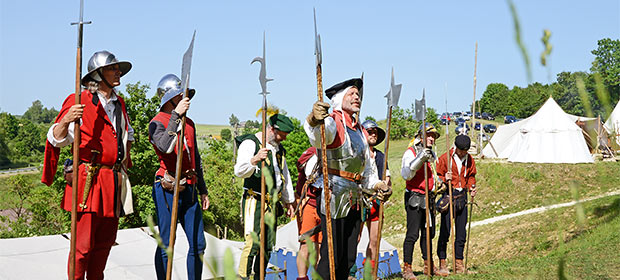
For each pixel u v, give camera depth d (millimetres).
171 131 4668
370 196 4602
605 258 6160
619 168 11148
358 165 4461
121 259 8297
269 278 7125
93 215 4320
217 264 710
